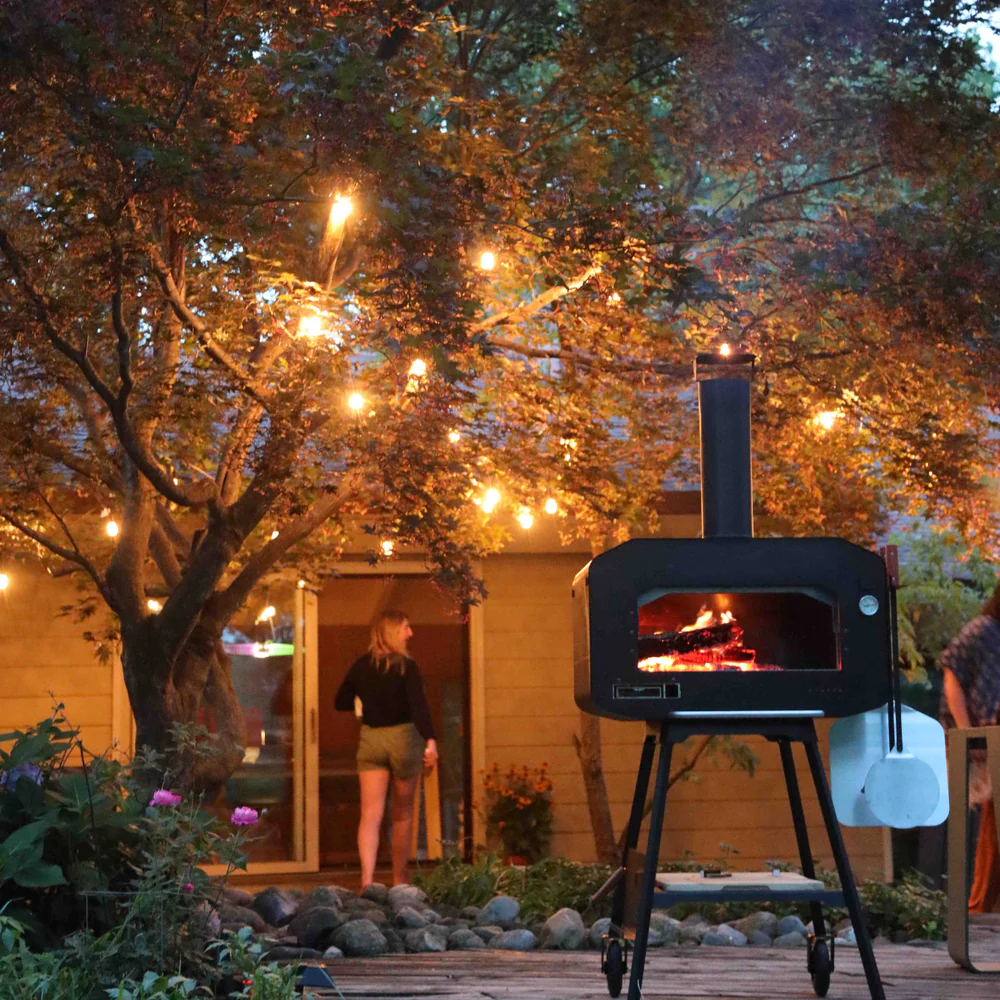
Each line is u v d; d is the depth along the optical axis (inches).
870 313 241.0
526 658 373.1
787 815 368.2
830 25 259.6
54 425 265.1
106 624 312.0
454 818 377.4
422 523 228.1
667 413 313.7
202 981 126.2
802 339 267.3
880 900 226.5
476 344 193.9
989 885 219.3
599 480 289.7
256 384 222.8
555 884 265.0
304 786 362.9
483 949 208.5
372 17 216.4
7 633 353.4
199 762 255.4
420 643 384.2
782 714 140.1
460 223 200.4
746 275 241.4
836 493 323.6
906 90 267.6
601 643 139.7
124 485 260.1
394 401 220.8
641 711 138.8
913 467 280.7
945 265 228.5
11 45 177.8
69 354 209.6
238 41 192.1
